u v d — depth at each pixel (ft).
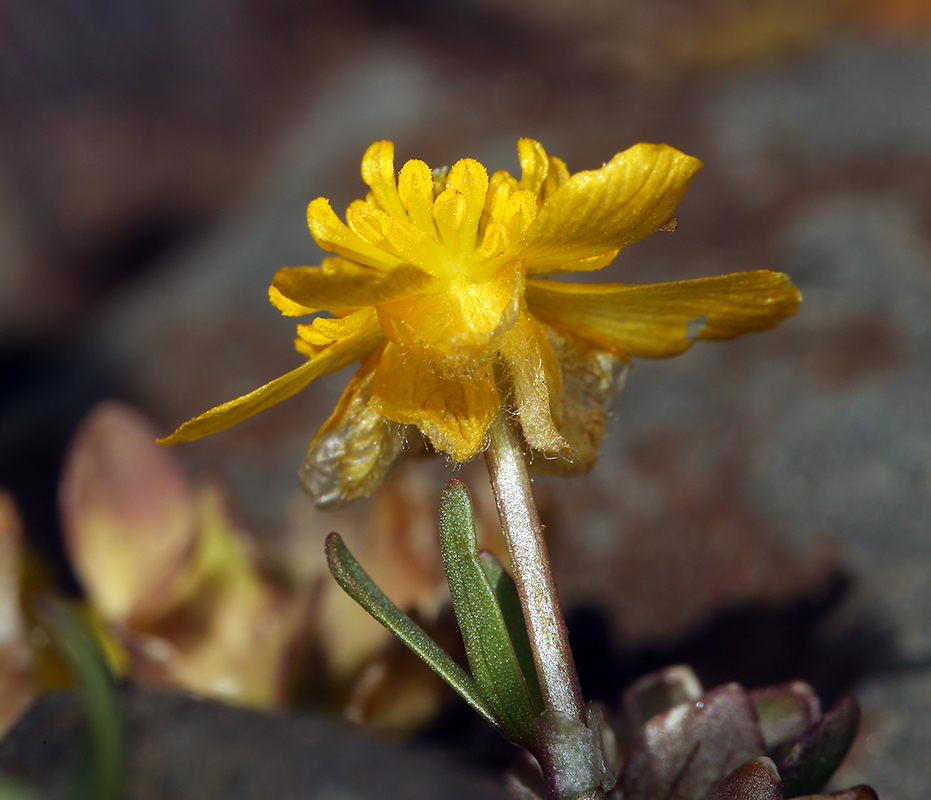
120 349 0.58
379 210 0.24
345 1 1.03
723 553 0.33
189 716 0.23
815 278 0.46
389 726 0.29
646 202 0.23
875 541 0.32
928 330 0.40
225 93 0.96
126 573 0.31
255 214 0.67
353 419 0.24
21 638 0.29
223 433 0.47
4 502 0.30
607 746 0.26
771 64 0.71
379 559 0.30
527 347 0.24
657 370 0.43
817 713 0.25
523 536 0.24
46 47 0.92
